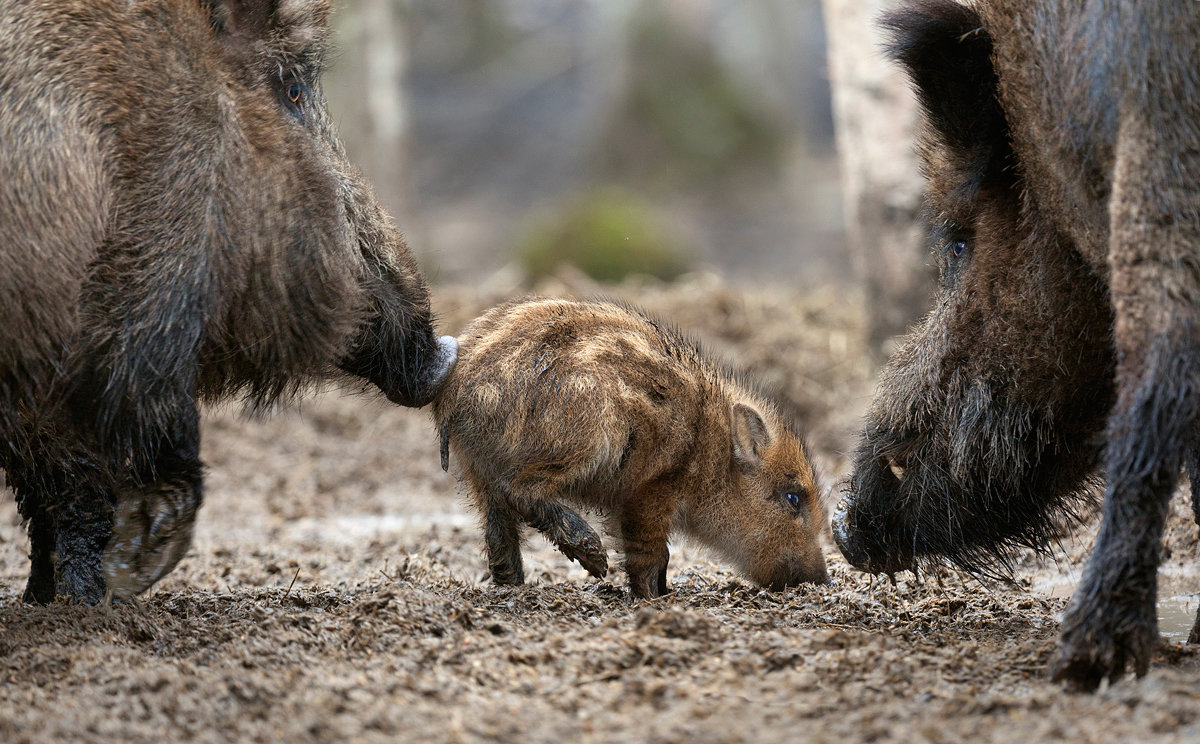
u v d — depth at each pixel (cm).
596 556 1438
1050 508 1388
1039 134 1171
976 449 1335
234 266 1302
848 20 2727
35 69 1215
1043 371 1274
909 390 1392
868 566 1472
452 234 7356
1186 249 1018
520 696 1011
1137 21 1038
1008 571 1560
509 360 1445
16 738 942
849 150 2781
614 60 8556
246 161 1310
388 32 4631
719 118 8375
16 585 1675
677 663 1073
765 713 955
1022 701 969
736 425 1559
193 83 1286
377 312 1468
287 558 1877
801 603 1420
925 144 1405
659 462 1491
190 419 1352
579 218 5388
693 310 3441
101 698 1024
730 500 1584
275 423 3012
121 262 1248
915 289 2727
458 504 2500
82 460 1423
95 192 1230
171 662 1124
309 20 1410
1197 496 1226
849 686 1011
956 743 894
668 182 8275
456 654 1110
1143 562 1004
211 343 1330
